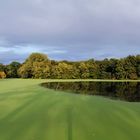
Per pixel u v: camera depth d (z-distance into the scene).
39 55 109.25
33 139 14.12
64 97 29.73
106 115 19.97
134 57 105.25
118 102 26.30
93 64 106.69
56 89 41.22
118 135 14.91
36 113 20.52
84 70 105.56
